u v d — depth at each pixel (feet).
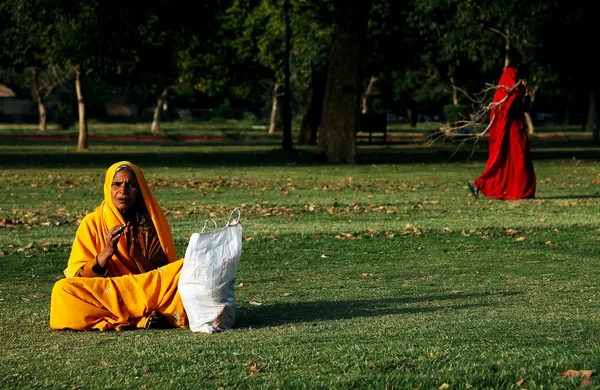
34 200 84.64
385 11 197.16
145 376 23.77
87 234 31.55
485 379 22.34
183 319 30.78
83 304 30.45
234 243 30.30
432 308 34.47
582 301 35.83
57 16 164.25
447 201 81.20
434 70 304.91
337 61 141.79
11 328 31.40
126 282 30.78
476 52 205.98
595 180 104.32
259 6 246.68
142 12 156.66
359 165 136.98
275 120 348.18
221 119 483.51
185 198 85.97
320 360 24.99
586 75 197.06
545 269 46.11
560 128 394.73
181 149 203.00
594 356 24.48
